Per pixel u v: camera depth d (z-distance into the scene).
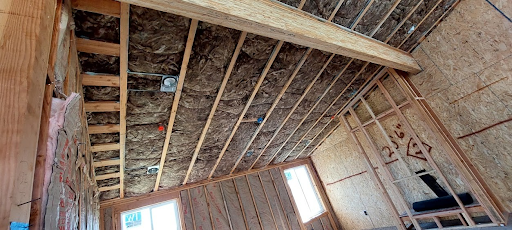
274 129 4.13
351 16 2.74
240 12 1.79
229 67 2.55
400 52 3.52
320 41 2.36
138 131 2.80
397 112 3.73
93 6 1.60
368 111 4.18
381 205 4.55
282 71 2.99
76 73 1.73
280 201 5.04
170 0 1.47
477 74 3.08
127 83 2.26
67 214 0.98
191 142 3.40
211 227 4.10
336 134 5.26
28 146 0.60
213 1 1.66
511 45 2.78
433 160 3.47
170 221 4.15
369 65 3.68
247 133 3.88
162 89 2.45
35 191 0.69
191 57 2.30
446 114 3.41
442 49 3.38
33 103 0.65
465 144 3.27
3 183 0.52
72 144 1.11
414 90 3.67
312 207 5.66
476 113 3.13
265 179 5.18
